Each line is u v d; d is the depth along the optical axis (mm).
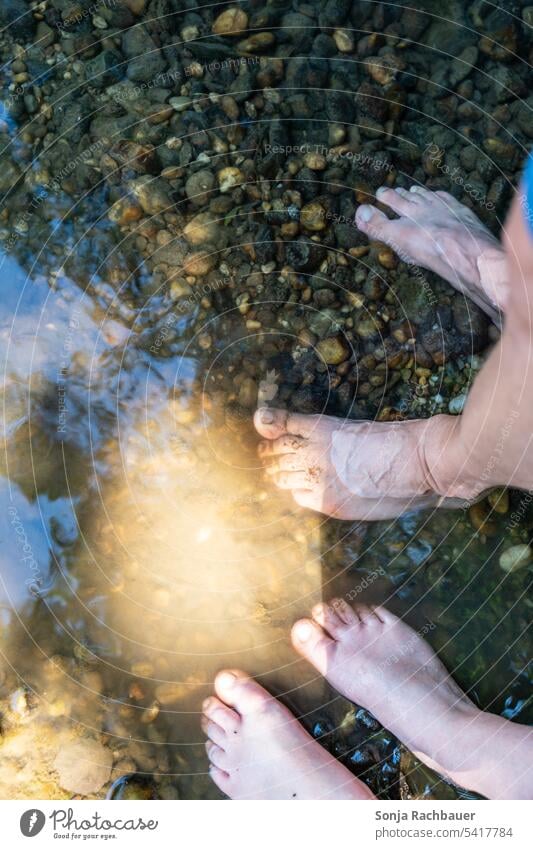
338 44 860
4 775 706
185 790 713
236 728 722
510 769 686
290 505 779
